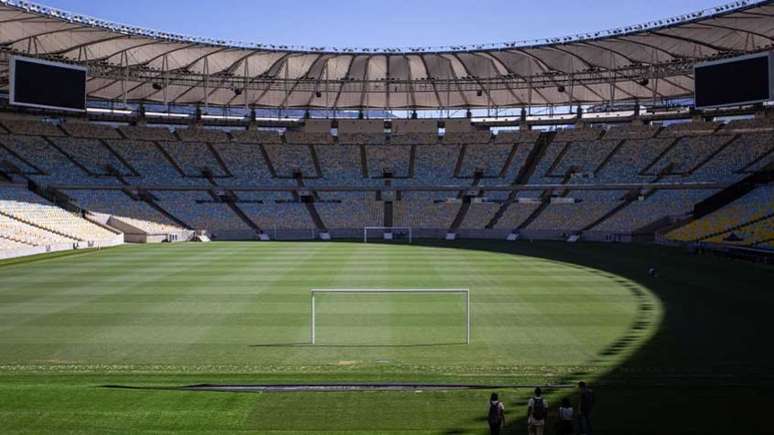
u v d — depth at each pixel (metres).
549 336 25.41
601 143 87.31
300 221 81.06
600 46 67.50
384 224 81.56
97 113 86.25
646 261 50.47
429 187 87.00
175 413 16.52
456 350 23.48
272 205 83.56
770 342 24.19
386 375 20.06
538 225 77.44
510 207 82.19
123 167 82.44
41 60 61.38
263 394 18.00
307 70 79.69
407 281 39.59
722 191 70.44
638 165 81.88
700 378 19.64
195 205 80.81
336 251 60.03
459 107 94.19
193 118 91.88
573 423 15.54
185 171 85.25
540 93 87.44
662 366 21.14
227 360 22.17
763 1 50.47
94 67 68.38
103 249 61.97
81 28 57.91
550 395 17.86
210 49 69.00
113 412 16.55
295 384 18.98
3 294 34.94
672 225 69.12
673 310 30.30
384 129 96.38
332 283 38.81
